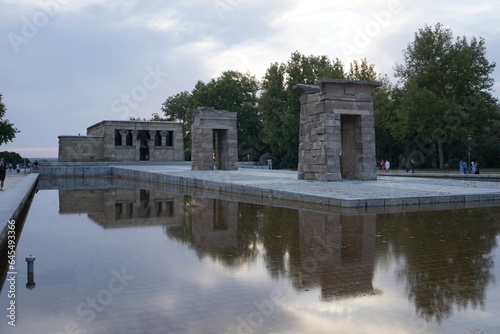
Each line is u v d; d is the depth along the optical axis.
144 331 5.09
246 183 25.05
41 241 11.21
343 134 29.58
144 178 43.56
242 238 11.09
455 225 12.35
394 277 7.25
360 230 11.73
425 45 58.19
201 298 6.27
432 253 8.95
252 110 77.38
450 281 6.99
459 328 5.08
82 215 16.92
